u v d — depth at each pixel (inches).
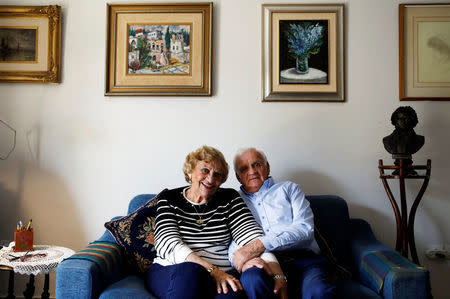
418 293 54.8
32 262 63.1
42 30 89.5
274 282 55.5
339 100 87.2
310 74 87.8
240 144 87.9
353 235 77.3
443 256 85.0
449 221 86.2
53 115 89.2
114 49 88.8
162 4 88.7
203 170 65.4
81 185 88.3
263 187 73.5
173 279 54.0
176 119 88.5
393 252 66.1
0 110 89.5
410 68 87.8
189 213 66.0
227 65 88.7
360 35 88.6
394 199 79.3
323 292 52.6
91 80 89.3
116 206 88.0
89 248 63.8
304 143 87.8
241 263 59.8
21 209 88.2
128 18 89.4
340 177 87.3
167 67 88.7
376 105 87.9
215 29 89.0
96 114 89.0
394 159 86.0
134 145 88.5
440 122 87.4
